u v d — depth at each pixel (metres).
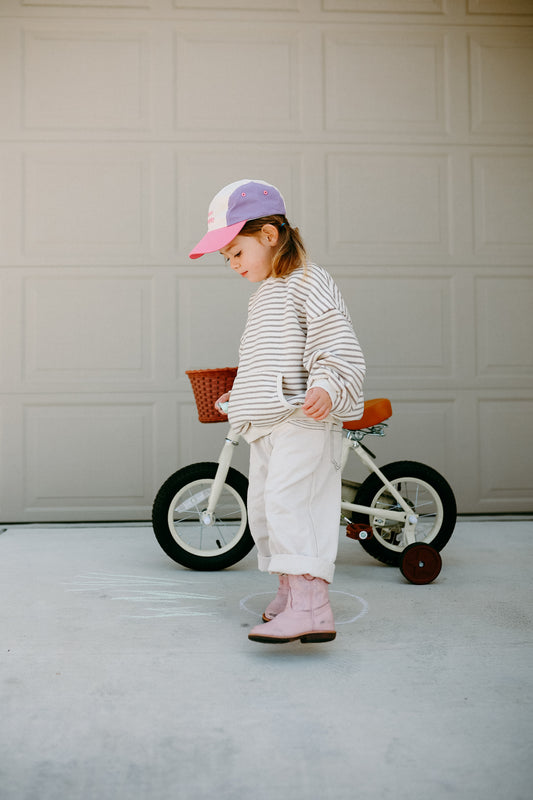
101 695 1.44
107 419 3.58
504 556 2.77
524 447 3.73
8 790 1.09
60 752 1.21
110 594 2.22
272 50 3.69
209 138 3.66
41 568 2.57
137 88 3.64
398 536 2.77
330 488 1.72
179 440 3.60
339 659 1.65
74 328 3.59
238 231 1.72
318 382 1.57
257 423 1.70
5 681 1.51
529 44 3.80
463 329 3.73
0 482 3.55
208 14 3.66
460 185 3.75
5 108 3.60
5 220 3.58
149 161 3.63
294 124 3.69
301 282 1.70
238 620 1.95
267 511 1.66
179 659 1.65
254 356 1.72
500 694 1.44
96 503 3.57
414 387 3.70
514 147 3.78
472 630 1.86
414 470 2.67
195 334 3.62
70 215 3.61
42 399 3.57
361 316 3.70
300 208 3.69
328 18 3.71
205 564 2.54
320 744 1.23
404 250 3.72
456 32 3.76
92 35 3.63
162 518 2.54
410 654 1.68
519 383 3.74
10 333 3.57
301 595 1.63
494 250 3.76
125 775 1.13
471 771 1.14
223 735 1.26
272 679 1.52
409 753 1.20
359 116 3.72
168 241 3.62
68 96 3.62
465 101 3.76
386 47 3.74
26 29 3.61
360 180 3.71
